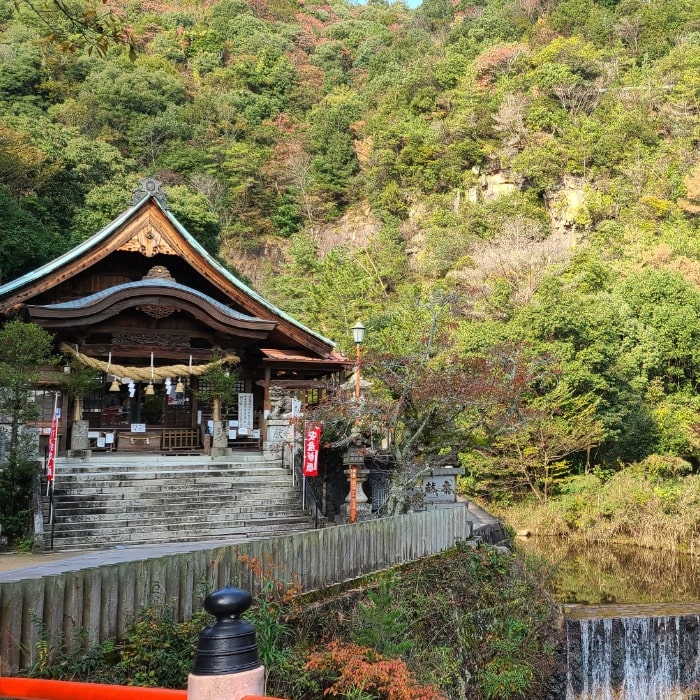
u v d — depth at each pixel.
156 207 25.56
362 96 91.38
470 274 49.09
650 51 77.75
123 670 9.01
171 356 25.03
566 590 23.89
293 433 22.91
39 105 67.38
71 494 19.14
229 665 2.78
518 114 68.19
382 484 22.89
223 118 83.50
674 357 40.81
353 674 10.50
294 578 12.45
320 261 60.44
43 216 43.09
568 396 33.62
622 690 19.08
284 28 108.00
